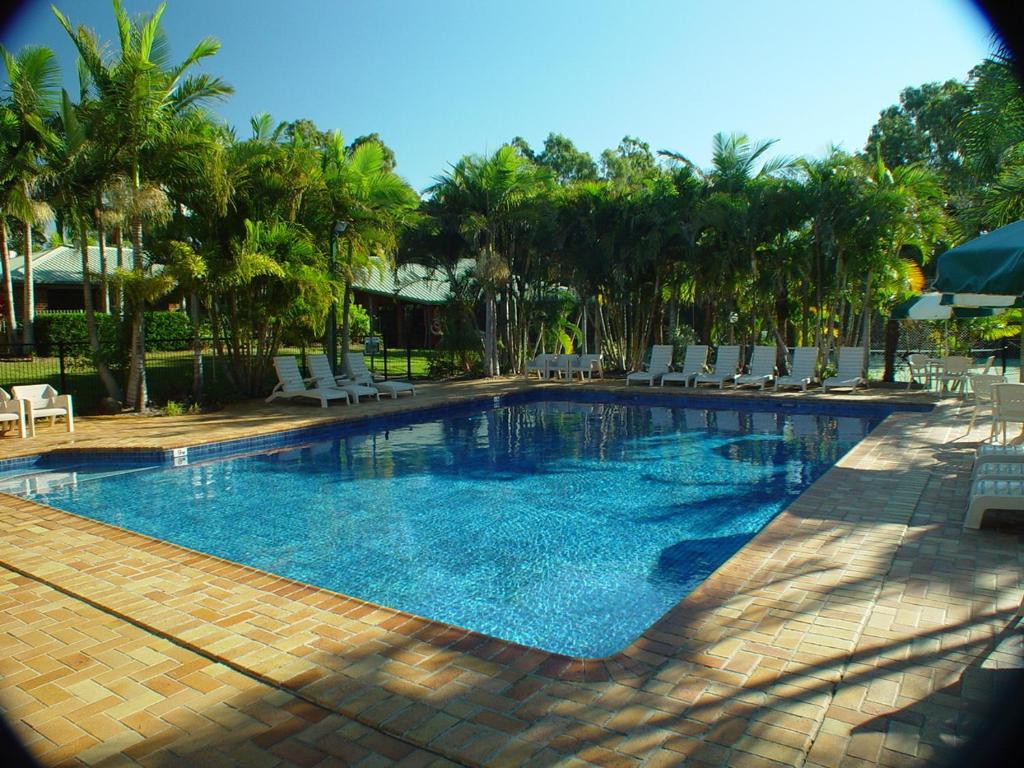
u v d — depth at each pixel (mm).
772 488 8578
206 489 8758
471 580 5680
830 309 18250
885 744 2703
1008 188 9203
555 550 6391
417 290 30969
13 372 17484
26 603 4500
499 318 22047
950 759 2600
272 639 3869
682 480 9023
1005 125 9234
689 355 18141
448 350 20984
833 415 14367
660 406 16375
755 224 16984
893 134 34344
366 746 2859
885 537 5348
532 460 10398
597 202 19469
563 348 25516
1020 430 10328
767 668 3338
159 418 12953
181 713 3148
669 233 18312
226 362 16328
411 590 5484
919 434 10195
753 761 2635
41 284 25562
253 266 13164
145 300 13172
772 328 19078
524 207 19312
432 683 3336
